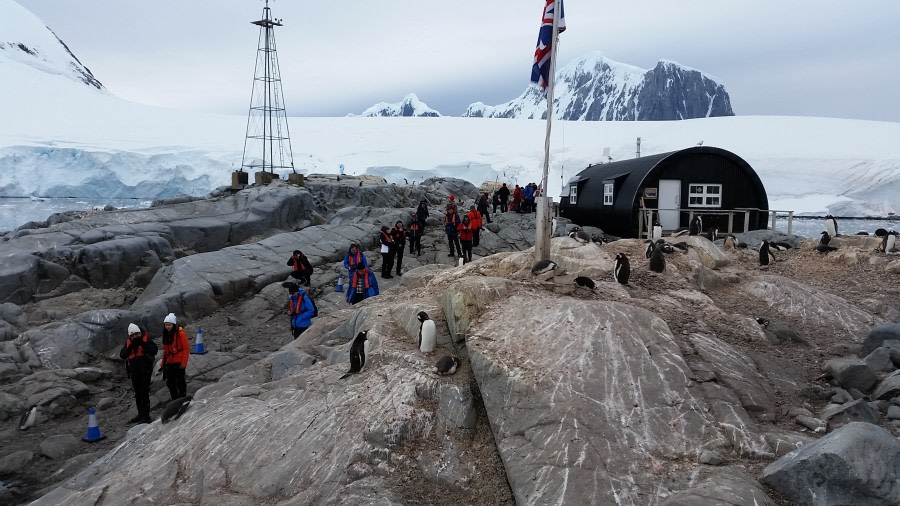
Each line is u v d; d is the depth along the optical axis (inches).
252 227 973.2
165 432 329.1
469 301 343.6
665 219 858.8
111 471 305.3
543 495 214.2
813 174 2449.6
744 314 389.4
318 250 891.4
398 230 812.6
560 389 261.6
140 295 724.7
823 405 269.9
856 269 504.1
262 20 1541.6
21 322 609.9
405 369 313.6
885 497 181.8
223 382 394.3
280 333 642.8
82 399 487.5
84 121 3570.4
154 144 3065.9
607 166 1131.3
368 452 262.5
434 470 253.0
